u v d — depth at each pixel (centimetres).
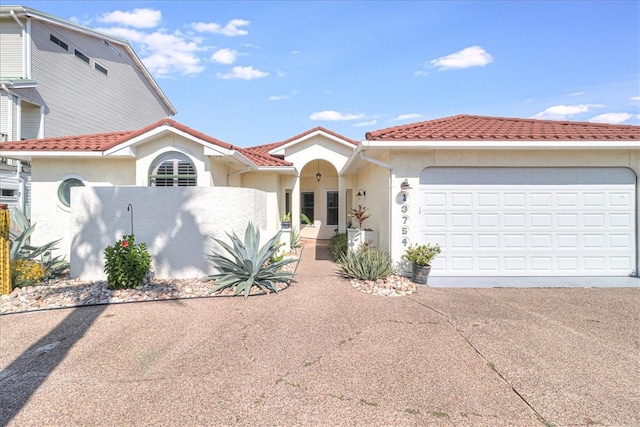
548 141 966
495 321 677
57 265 1018
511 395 419
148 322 671
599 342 575
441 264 1055
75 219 968
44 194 1255
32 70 1800
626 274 1050
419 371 477
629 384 444
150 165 1189
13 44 1795
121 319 687
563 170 1053
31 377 462
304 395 418
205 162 1184
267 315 713
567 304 787
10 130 1627
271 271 948
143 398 411
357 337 598
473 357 520
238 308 759
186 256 983
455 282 985
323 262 1379
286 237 1477
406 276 1036
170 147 1187
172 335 606
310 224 2220
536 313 724
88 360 511
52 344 569
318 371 477
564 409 391
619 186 1050
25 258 949
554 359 514
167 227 977
